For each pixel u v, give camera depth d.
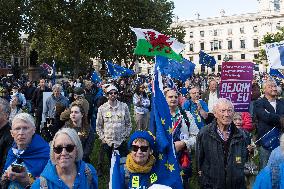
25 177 3.83
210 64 19.16
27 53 63.06
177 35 48.47
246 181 5.75
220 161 4.81
